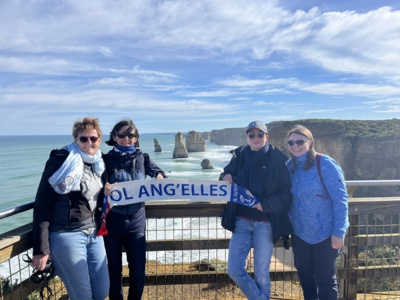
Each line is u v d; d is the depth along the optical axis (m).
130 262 3.29
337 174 3.04
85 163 2.97
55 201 2.79
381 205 3.81
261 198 3.20
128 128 3.32
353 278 3.91
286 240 3.45
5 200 43.78
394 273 3.97
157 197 3.43
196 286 5.05
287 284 5.30
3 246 2.59
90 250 3.01
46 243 2.65
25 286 2.99
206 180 3.45
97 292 3.04
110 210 3.20
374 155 58.75
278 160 3.23
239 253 3.34
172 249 3.83
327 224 3.08
